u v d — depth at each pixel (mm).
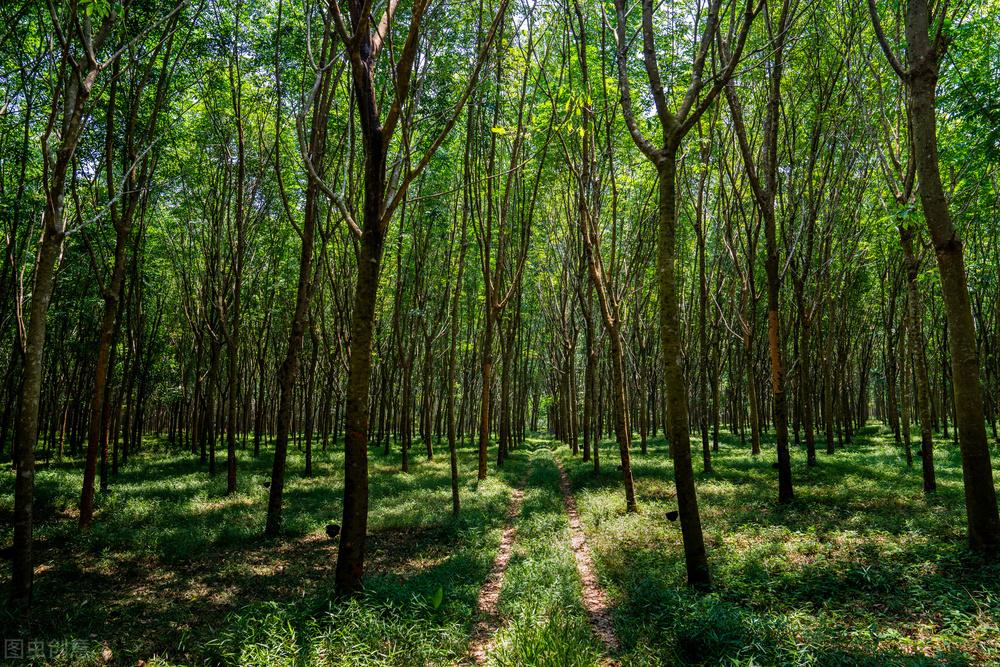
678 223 18797
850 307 24125
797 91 15344
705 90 12844
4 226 13250
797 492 12305
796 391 24141
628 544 8797
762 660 4445
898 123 12438
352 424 6586
